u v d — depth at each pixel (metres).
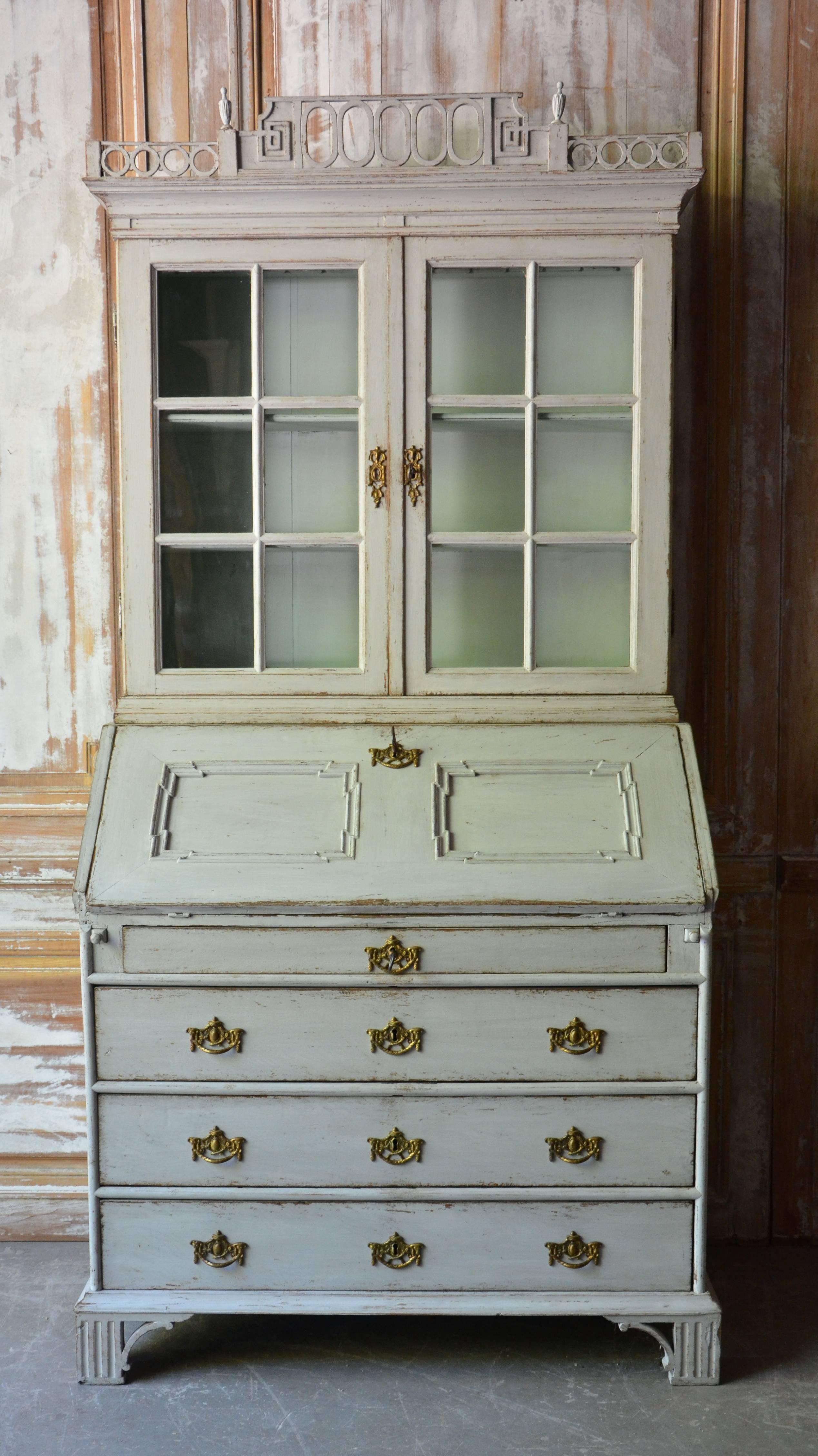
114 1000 1.83
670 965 1.82
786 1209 2.43
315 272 2.03
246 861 1.83
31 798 2.45
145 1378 1.92
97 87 2.35
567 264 2.00
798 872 2.38
